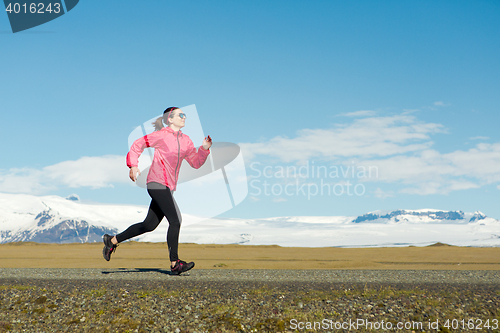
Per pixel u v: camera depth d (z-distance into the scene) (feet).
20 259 73.82
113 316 21.47
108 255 37.29
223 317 20.62
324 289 27.27
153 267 49.47
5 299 25.59
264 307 22.22
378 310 21.11
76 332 19.76
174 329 19.39
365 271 40.29
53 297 25.73
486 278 33.04
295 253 100.63
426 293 24.81
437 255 78.18
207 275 36.60
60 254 100.22
